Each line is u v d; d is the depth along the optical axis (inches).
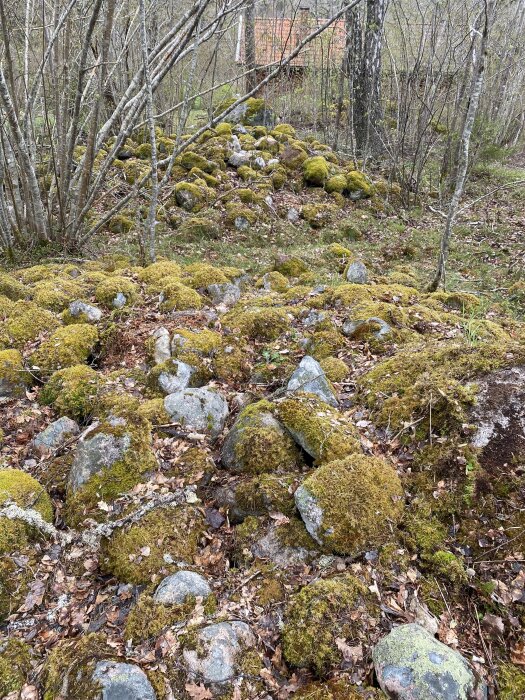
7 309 211.0
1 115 271.4
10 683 93.0
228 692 89.6
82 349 192.5
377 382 160.1
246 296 249.6
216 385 175.2
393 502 120.0
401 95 609.9
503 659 96.7
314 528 113.4
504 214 478.0
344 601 100.0
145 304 228.1
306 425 135.9
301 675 94.3
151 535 117.2
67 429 154.2
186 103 264.2
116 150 303.6
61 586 111.6
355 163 572.1
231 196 446.6
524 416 127.1
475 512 118.1
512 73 687.7
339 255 368.2
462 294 255.0
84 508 123.3
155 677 89.6
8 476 127.6
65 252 322.7
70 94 332.2
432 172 592.4
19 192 310.3
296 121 805.9
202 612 100.7
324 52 719.7
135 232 388.2
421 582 108.2
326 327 202.5
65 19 291.4
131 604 107.0
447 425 134.4
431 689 84.0
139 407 154.6
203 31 261.3
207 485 133.8
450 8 518.9
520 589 104.6
